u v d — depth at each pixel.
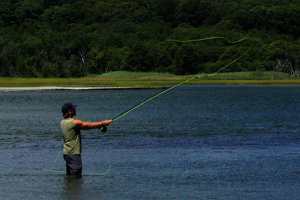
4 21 181.38
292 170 13.67
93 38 153.50
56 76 128.50
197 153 16.66
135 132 22.94
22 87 83.94
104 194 11.09
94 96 61.91
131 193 11.20
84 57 140.00
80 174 12.66
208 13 195.12
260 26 168.50
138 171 13.59
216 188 11.66
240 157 15.80
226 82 111.25
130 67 130.12
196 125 26.44
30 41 143.00
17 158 15.64
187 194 11.12
